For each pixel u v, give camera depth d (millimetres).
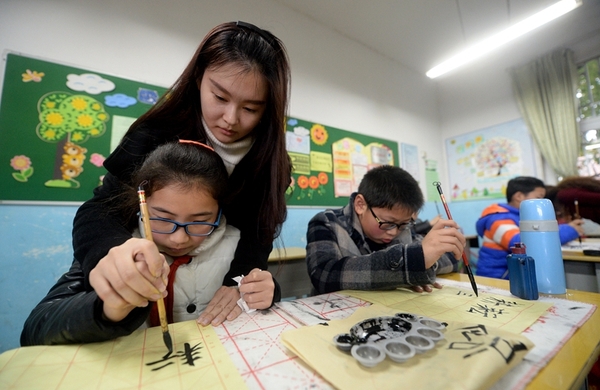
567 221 1699
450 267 818
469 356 278
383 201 812
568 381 260
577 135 2377
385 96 2787
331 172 2256
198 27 1744
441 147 3283
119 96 1441
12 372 296
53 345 363
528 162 2645
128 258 328
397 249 620
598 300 505
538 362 294
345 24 2387
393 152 2777
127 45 1495
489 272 1484
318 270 735
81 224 514
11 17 1243
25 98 1229
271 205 718
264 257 732
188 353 339
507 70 2783
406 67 3037
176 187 495
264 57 596
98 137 1368
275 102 648
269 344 361
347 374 267
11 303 1140
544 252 561
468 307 481
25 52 1250
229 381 275
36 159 1229
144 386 272
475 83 3031
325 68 2350
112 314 348
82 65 1360
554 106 2488
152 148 626
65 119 1301
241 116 627
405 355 277
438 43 2645
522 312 447
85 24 1396
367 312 451
